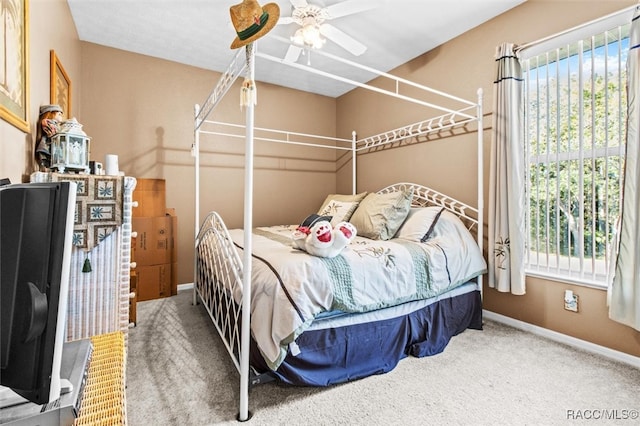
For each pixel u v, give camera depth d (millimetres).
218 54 3201
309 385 1584
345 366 1712
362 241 2295
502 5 2385
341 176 4379
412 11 2447
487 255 2570
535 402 1528
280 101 4031
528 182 2355
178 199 3418
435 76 3023
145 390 1622
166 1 2334
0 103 1126
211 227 2355
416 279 1984
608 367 1837
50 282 604
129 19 2574
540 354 2002
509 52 2279
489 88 2574
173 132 3369
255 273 1630
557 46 2160
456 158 2842
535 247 2352
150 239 3043
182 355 1990
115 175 1644
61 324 621
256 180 3891
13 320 615
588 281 2049
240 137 3625
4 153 1196
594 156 2021
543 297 2281
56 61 1923
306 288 1539
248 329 1435
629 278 1772
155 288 3078
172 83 3355
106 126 3043
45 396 605
